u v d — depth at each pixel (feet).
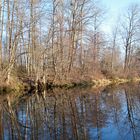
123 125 33.01
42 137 28.58
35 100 58.49
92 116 39.24
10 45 78.28
